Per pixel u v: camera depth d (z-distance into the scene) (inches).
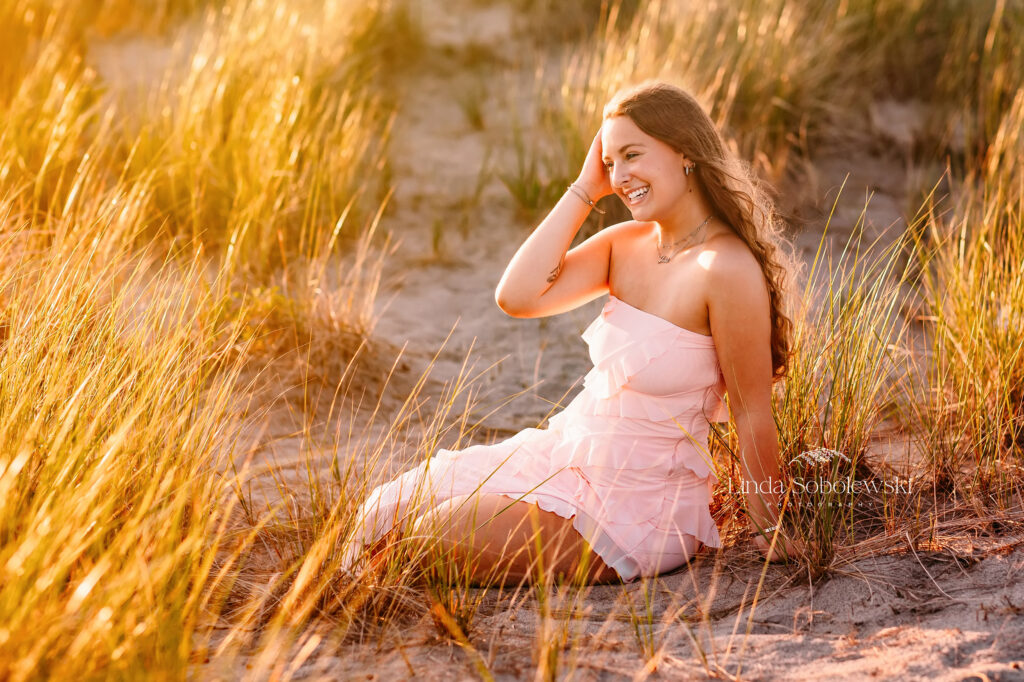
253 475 111.3
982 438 109.7
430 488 92.7
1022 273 120.2
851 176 201.9
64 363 92.0
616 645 80.0
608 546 91.7
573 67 226.8
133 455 87.2
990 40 217.8
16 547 71.4
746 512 96.8
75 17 235.6
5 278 112.1
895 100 223.8
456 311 169.6
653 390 91.9
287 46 214.2
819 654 77.3
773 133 204.7
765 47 214.8
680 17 226.8
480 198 202.7
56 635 66.9
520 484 95.4
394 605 85.5
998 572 87.2
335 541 90.0
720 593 89.0
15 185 152.3
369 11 242.7
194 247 155.7
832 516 95.7
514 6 268.5
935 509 100.3
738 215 92.4
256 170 168.7
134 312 110.7
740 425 93.0
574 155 195.5
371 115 213.3
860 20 232.7
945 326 122.4
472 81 243.6
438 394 144.1
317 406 132.5
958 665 73.1
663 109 91.4
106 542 80.3
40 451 82.8
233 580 85.1
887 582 87.3
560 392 147.9
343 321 146.6
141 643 69.1
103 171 169.6
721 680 74.4
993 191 167.0
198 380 105.9
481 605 88.2
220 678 72.8
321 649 79.4
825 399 116.3
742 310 89.5
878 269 167.2
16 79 198.1
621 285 98.7
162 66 226.4
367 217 190.9
